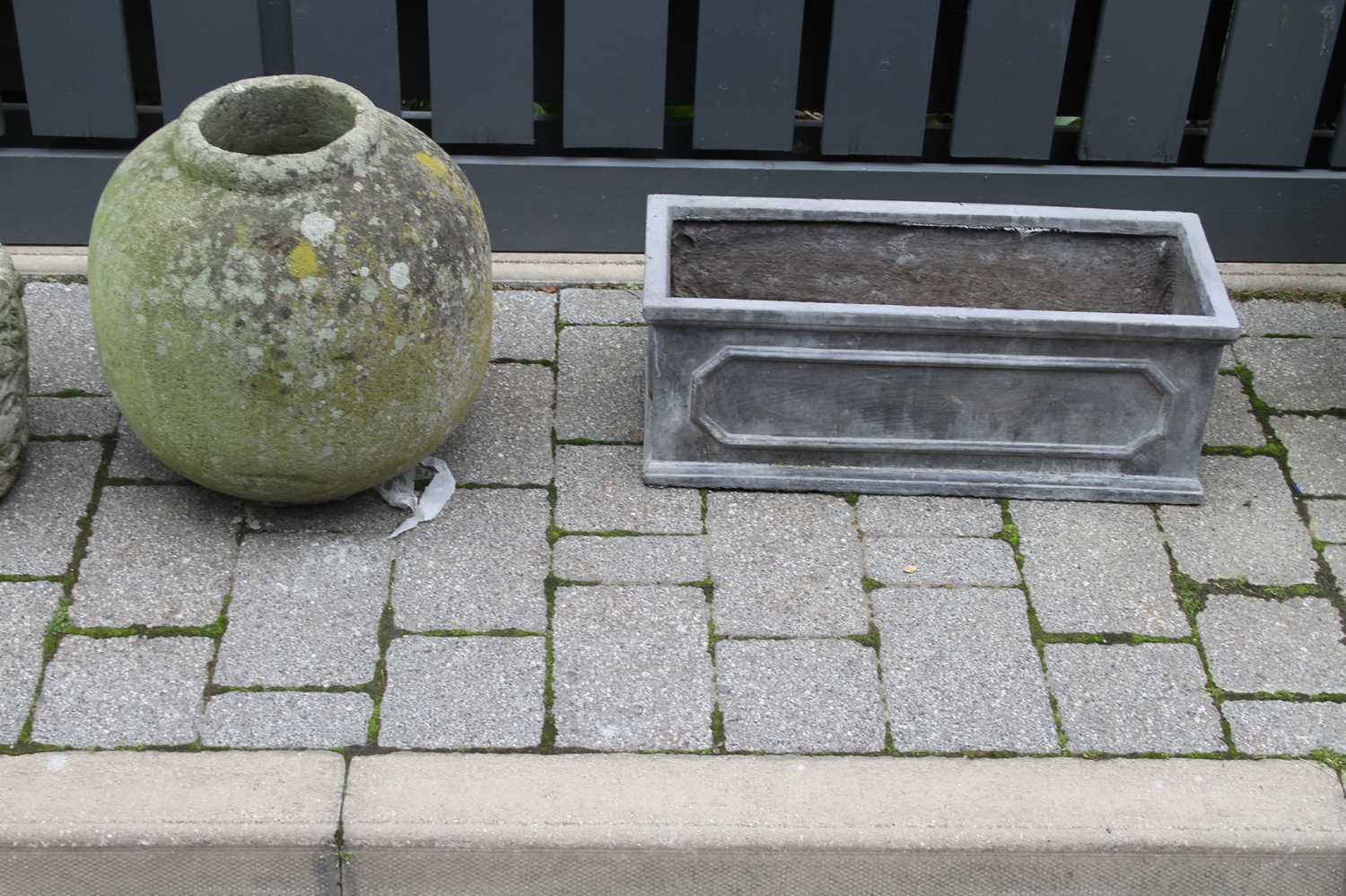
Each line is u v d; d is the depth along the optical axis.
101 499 3.36
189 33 4.01
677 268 3.80
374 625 3.09
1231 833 2.74
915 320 3.20
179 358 2.89
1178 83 4.13
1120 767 2.86
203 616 3.09
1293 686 3.05
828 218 3.69
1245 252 4.40
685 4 4.24
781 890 2.76
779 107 4.17
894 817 2.74
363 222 2.88
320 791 2.73
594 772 2.80
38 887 2.70
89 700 2.90
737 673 3.02
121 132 4.12
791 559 3.30
